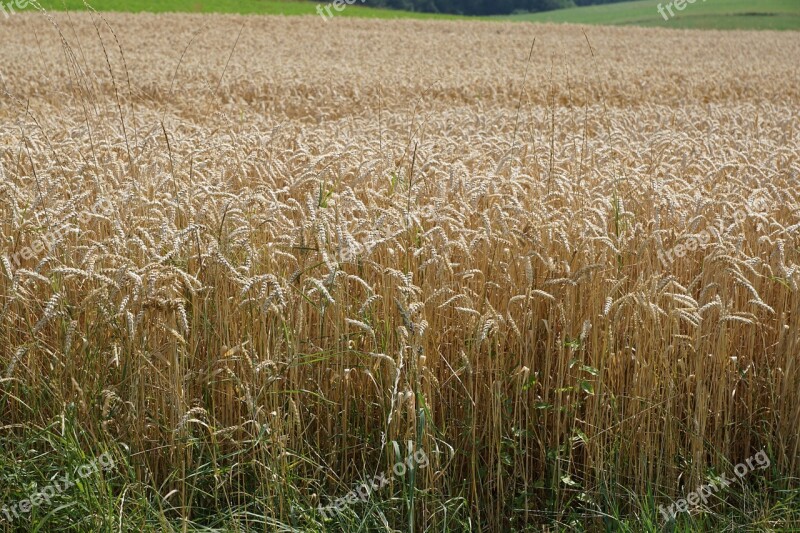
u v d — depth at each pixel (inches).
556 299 189.6
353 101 631.2
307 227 188.9
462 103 661.9
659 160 288.2
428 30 1657.2
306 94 679.1
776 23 2213.3
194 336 175.0
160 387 168.9
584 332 169.3
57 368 172.2
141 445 168.1
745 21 2278.5
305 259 184.4
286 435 165.2
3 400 181.6
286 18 1712.6
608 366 181.3
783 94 773.9
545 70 920.9
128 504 161.0
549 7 3004.4
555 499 177.9
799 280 185.5
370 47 1242.6
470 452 178.4
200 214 187.8
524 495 175.2
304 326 181.5
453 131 380.2
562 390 174.7
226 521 166.1
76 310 173.2
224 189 234.1
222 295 180.1
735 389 188.4
